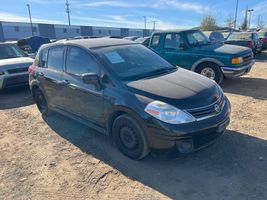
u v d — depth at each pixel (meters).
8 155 4.12
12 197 3.09
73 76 4.45
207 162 3.57
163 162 3.63
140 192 3.06
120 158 3.80
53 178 3.43
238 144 3.99
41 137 4.71
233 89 7.42
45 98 5.48
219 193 2.96
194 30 8.56
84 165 3.69
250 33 15.94
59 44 4.95
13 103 7.09
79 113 4.48
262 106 5.79
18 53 9.38
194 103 3.26
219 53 7.33
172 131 3.12
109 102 3.70
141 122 3.32
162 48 8.44
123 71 3.90
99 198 3.00
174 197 2.95
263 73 9.98
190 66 7.89
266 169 3.34
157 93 3.35
